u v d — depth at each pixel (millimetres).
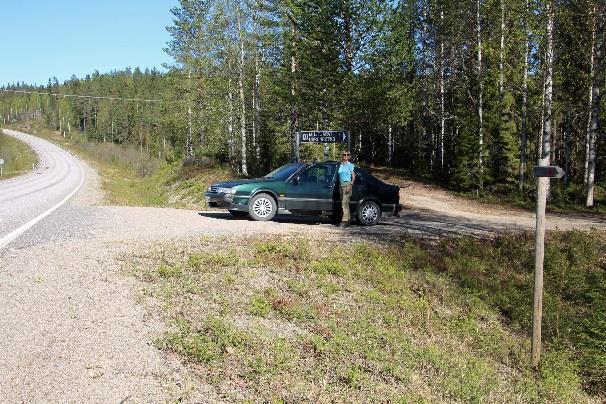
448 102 40219
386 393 4723
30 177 47219
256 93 36344
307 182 13055
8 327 4680
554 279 10508
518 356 7094
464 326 7551
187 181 33062
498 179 29188
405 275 9203
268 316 6148
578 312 9391
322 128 31938
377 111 27828
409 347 6094
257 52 34188
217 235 10133
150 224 11336
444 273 9578
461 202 23719
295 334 5746
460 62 33250
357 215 13547
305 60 27328
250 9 34062
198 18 41156
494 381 5840
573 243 12445
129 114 135625
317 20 25422
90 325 4914
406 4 34594
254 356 4828
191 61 40188
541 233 6691
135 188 39094
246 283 7277
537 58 25922
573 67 27016
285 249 9281
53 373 3908
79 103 172125
